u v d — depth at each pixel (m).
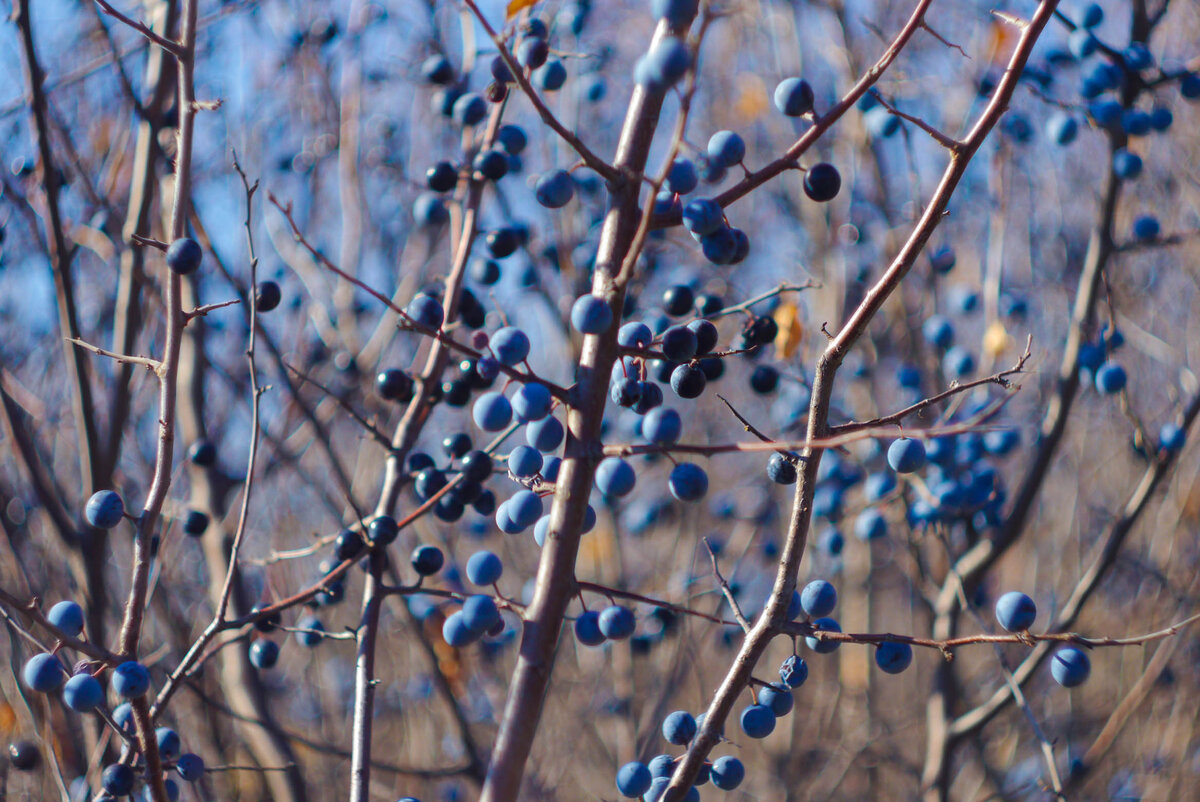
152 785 2.21
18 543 4.22
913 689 8.40
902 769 7.33
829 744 7.35
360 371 4.94
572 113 5.48
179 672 2.50
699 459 6.88
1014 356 6.30
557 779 7.09
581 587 2.04
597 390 2.05
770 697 2.30
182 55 2.48
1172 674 6.42
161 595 4.64
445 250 5.71
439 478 2.93
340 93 5.49
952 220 6.47
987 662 7.39
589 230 5.05
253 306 2.67
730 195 2.08
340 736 6.91
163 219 4.21
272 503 5.84
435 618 4.72
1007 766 6.82
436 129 5.80
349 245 5.16
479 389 3.13
